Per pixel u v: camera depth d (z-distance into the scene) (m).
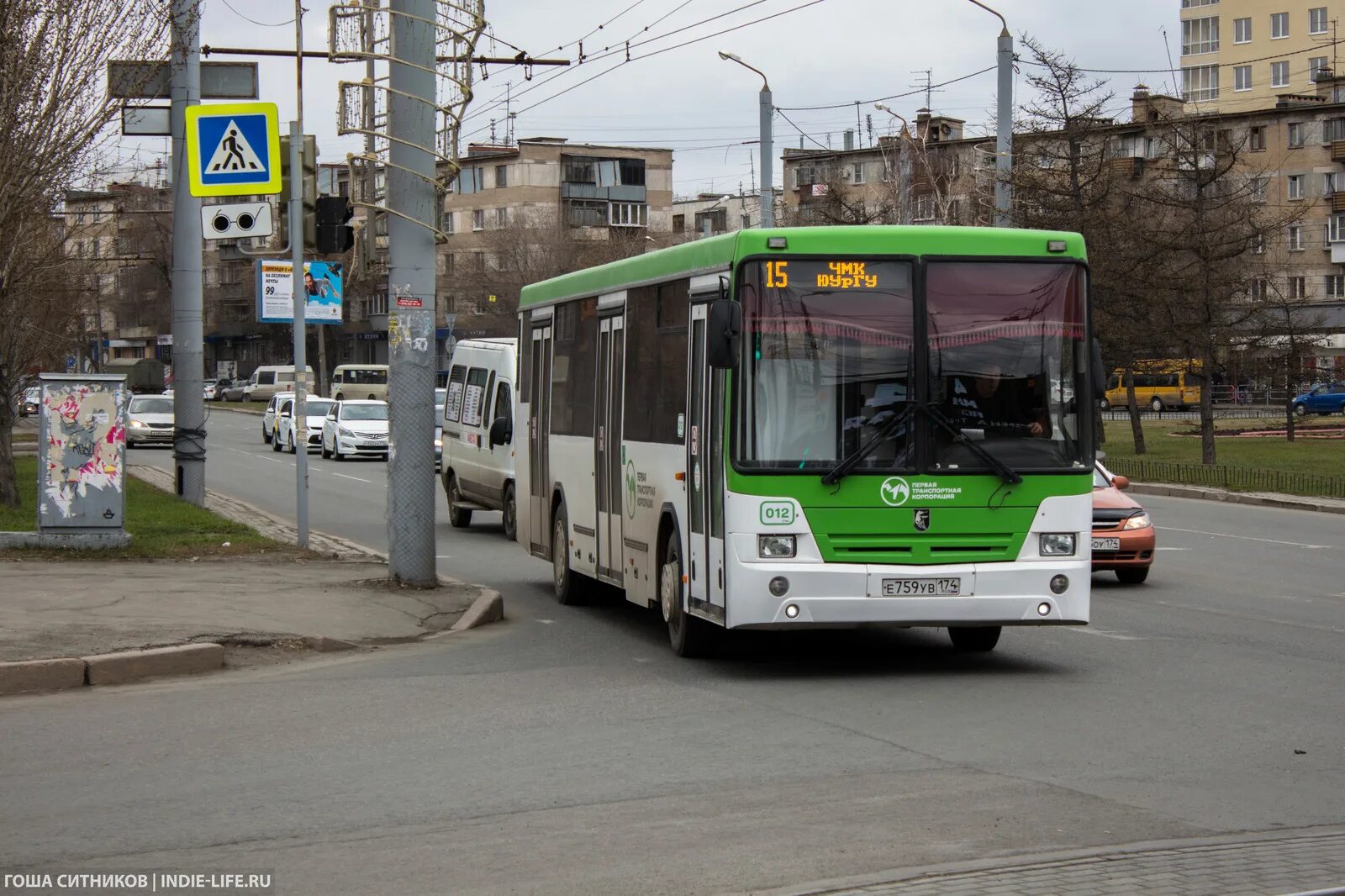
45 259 25.95
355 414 44.50
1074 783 7.55
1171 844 6.36
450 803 7.15
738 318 10.34
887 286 10.72
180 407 23.16
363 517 26.14
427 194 14.72
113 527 16.88
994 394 10.77
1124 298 36.50
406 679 10.80
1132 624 13.87
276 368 100.56
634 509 12.96
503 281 86.50
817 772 7.79
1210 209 36.81
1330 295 79.38
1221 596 16.00
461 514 24.89
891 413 10.62
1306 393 66.31
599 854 6.22
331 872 5.97
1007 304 10.88
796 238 10.65
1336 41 89.00
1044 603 10.72
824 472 10.49
